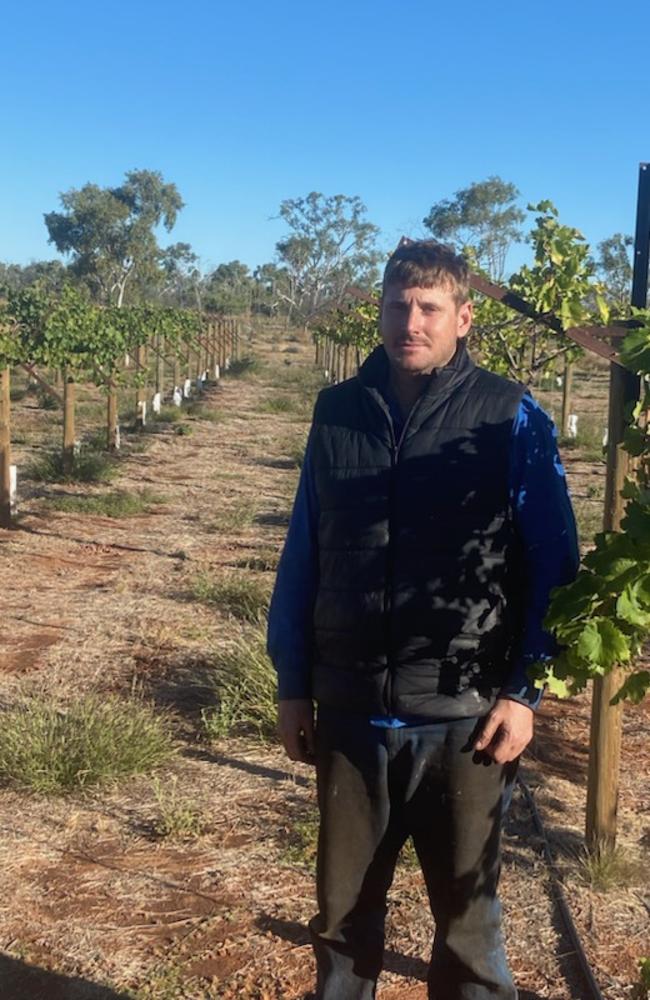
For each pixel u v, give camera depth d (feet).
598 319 16.84
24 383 93.56
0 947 11.73
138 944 11.85
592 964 11.43
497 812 8.03
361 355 74.02
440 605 7.69
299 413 80.94
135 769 16.14
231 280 301.84
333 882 8.21
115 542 34.22
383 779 7.97
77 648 22.59
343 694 7.97
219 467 52.29
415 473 7.74
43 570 30.19
